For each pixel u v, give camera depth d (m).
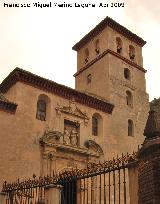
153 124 9.06
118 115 33.88
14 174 23.61
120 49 39.50
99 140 30.62
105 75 36.06
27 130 25.81
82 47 43.19
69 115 29.30
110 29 39.19
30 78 27.56
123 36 40.59
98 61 38.25
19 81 27.12
